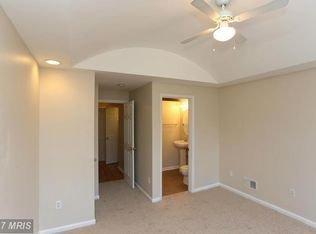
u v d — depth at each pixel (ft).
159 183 12.81
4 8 4.51
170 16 7.03
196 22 7.66
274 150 11.35
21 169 6.24
